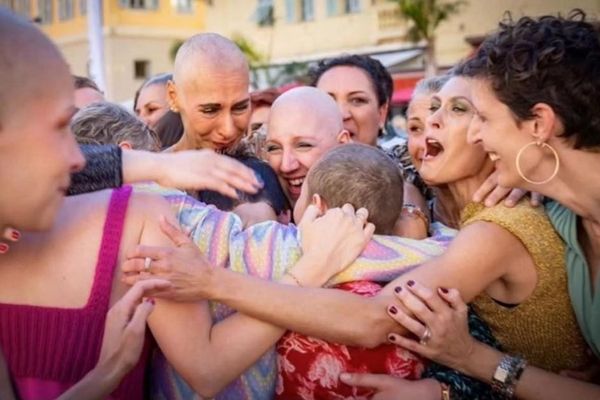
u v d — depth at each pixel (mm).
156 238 1713
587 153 1826
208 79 2721
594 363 2104
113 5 26688
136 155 1756
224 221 1960
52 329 1608
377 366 1933
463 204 2371
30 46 1386
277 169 2670
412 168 3084
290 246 1932
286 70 19312
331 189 1974
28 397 1597
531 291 2004
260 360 1931
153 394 1964
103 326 1627
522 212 1995
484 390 2033
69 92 1439
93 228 1663
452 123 2266
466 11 18375
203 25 28344
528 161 1867
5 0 29234
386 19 20266
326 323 1819
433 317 1872
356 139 3641
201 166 1709
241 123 2846
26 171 1399
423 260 1988
